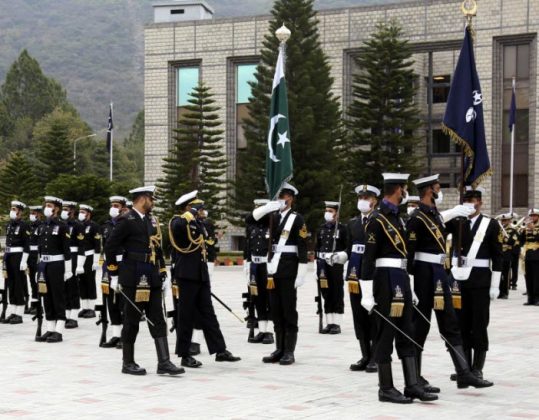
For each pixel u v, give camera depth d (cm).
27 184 6059
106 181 5469
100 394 1029
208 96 4584
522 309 2123
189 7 5528
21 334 1633
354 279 1213
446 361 1286
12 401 989
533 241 2230
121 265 1184
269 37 4262
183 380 1124
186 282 1238
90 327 1744
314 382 1109
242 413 919
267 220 1290
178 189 4466
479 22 4569
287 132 1393
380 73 4262
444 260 1038
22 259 1783
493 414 915
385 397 979
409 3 4775
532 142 4491
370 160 4319
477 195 1120
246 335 1605
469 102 1287
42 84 12219
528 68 4538
